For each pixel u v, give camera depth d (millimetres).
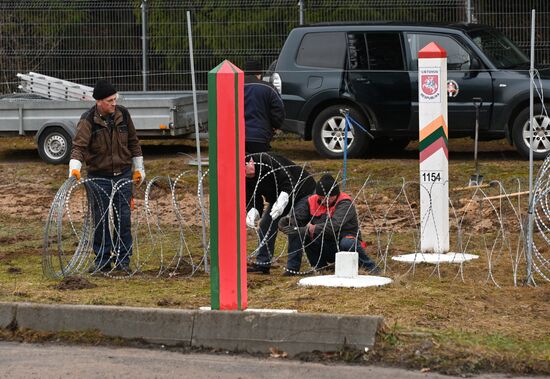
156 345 18203
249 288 21750
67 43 47969
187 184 37094
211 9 46906
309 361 17297
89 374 16531
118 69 47656
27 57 48094
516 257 24203
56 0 47812
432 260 24641
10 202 35250
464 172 36906
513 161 38844
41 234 30031
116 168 23938
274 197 23984
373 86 39875
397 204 33031
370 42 40062
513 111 38469
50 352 17875
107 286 22141
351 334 17344
